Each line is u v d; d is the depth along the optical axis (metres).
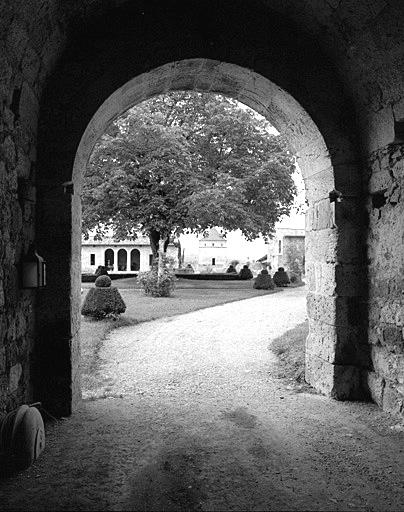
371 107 3.89
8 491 2.49
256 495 2.46
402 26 3.12
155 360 6.39
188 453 3.00
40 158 3.67
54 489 2.52
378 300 3.96
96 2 3.52
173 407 4.05
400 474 2.72
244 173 14.95
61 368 3.68
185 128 14.70
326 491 2.51
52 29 3.26
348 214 4.20
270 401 4.22
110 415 3.78
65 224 3.69
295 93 4.11
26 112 3.30
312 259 4.75
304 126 4.40
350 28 3.59
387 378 3.83
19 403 3.22
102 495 2.45
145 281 14.59
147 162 14.12
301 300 13.95
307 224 4.90
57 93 3.71
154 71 3.94
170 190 14.82
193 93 15.31
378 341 3.96
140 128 13.52
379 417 3.69
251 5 4.04
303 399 4.25
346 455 2.98
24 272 3.16
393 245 3.74
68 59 3.74
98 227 15.98
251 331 8.77
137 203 14.75
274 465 2.83
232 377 5.32
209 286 18.52
